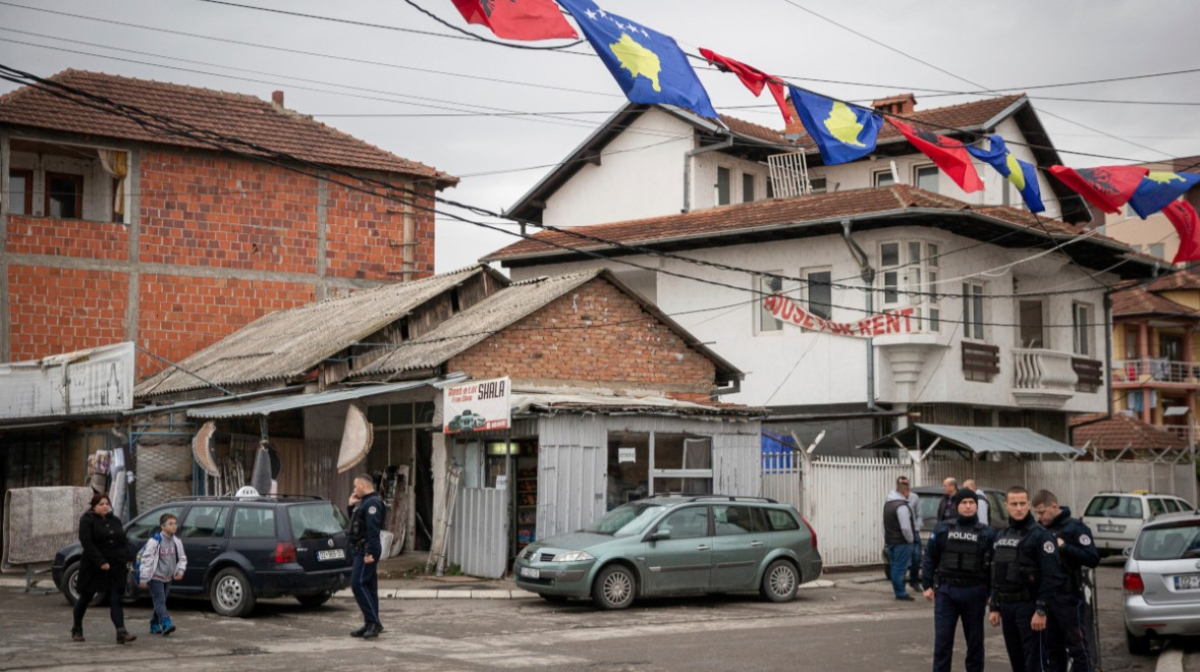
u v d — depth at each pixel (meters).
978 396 29.58
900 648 13.89
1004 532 10.46
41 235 29.53
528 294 24.52
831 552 23.88
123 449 23.53
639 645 13.83
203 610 17.16
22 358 29.12
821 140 13.66
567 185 36.94
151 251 30.84
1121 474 34.00
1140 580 13.60
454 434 22.05
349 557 17.02
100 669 11.78
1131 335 53.41
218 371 26.42
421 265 34.41
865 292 28.78
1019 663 10.69
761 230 29.59
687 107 11.70
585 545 17.55
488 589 19.42
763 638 14.57
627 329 24.47
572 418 20.59
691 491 21.92
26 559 19.88
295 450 25.12
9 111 29.00
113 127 30.17
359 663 12.23
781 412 30.28
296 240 32.62
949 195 33.84
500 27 10.68
